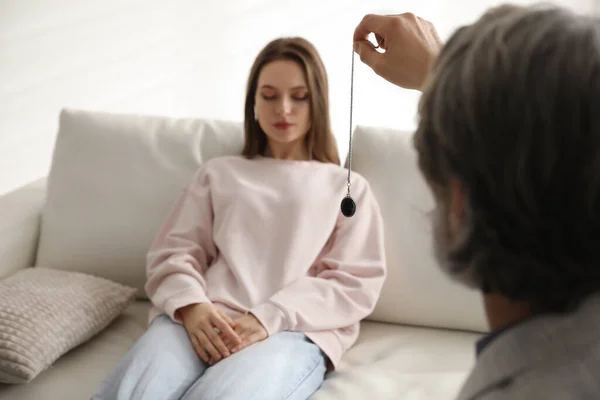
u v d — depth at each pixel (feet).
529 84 1.26
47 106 8.01
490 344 1.42
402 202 5.05
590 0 6.78
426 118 1.50
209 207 5.18
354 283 4.67
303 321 4.38
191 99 8.31
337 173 5.24
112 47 8.06
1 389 3.92
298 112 5.27
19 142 7.98
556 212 1.26
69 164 5.50
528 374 1.29
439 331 4.92
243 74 8.26
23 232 5.37
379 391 3.98
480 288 1.48
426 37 2.53
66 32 7.91
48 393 3.91
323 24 8.09
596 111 1.20
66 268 5.30
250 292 4.65
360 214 4.97
